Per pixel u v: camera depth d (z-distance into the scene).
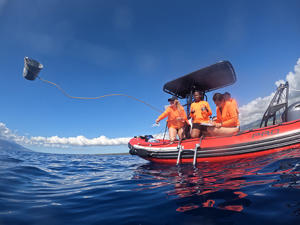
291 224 1.10
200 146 4.53
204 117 4.75
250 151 3.88
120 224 1.37
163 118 5.79
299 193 1.52
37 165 5.52
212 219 1.28
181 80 5.97
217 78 5.81
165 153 5.23
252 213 1.30
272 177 2.08
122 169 4.92
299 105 3.79
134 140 7.04
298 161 2.62
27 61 6.52
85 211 1.68
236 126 4.23
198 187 2.15
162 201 1.81
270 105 4.24
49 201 1.99
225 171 2.92
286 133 3.57
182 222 1.30
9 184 2.64
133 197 2.05
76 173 4.38
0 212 1.61
